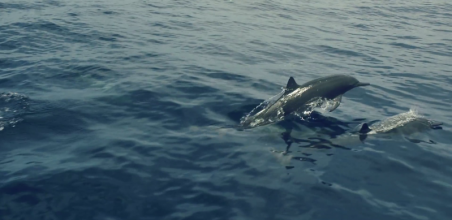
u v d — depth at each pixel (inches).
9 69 510.0
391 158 331.9
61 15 820.0
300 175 301.3
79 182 284.4
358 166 317.7
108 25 768.9
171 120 386.3
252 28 850.1
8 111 390.0
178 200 268.8
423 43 803.4
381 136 368.5
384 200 275.9
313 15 1040.2
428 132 382.6
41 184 280.5
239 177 296.2
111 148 331.3
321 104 410.9
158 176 294.8
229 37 755.4
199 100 434.3
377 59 672.4
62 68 518.3
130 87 459.5
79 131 360.2
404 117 407.2
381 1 1291.8
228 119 394.0
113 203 264.5
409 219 256.7
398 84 544.1
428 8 1198.9
